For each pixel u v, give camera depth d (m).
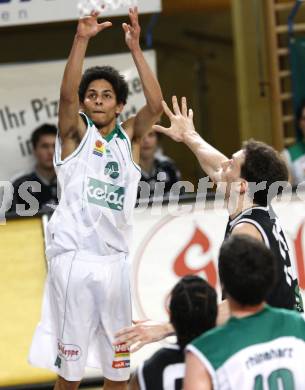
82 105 12.58
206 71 29.48
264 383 8.62
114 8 18.83
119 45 22.77
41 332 12.77
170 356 8.92
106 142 12.41
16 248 15.94
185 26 29.00
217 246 16.08
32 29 22.97
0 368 15.74
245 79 23.12
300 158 20.44
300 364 8.77
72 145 12.33
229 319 8.87
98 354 12.89
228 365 8.59
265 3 22.67
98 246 12.42
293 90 22.47
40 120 20.61
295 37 23.03
